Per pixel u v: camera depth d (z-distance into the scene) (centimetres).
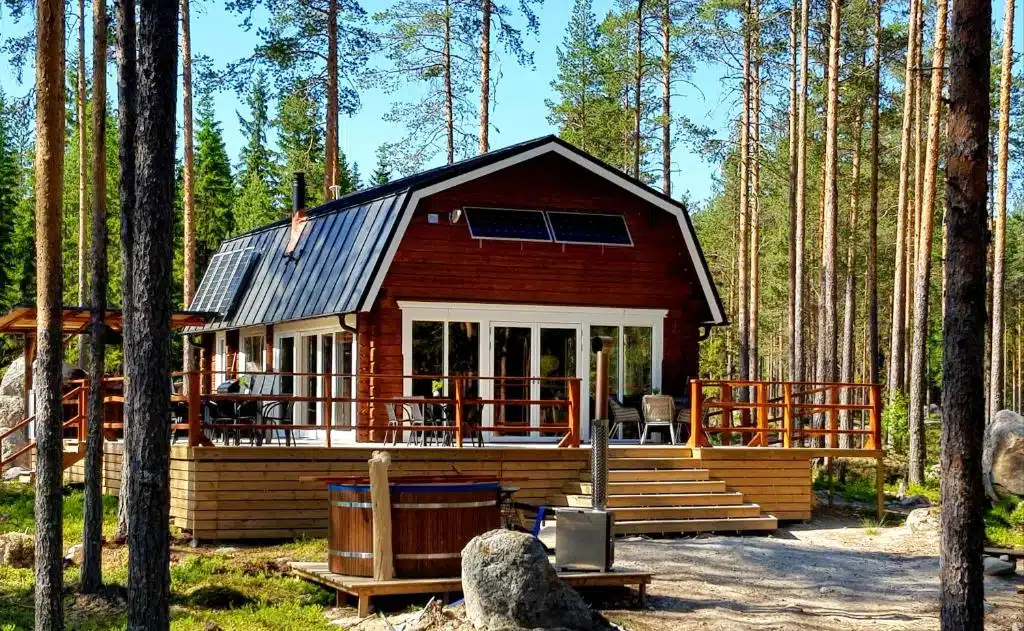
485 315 2142
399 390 2061
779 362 6825
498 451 1855
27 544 1526
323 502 1738
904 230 3381
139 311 922
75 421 2175
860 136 4250
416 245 2094
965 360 1034
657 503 1873
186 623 1196
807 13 3250
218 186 5869
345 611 1271
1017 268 5528
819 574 1562
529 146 2153
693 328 2322
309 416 2295
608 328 2248
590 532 1315
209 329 2677
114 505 1948
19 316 2227
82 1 3050
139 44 938
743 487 2017
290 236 2509
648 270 2281
